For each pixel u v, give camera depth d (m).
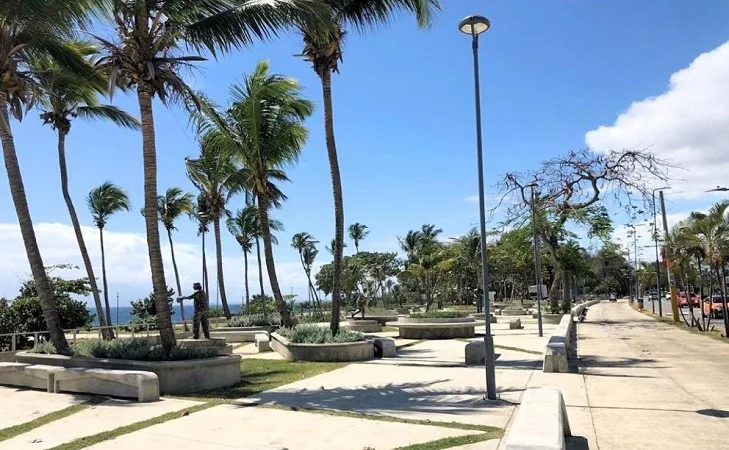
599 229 34.97
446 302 66.69
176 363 10.71
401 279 66.44
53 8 12.25
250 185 22.38
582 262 37.16
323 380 12.06
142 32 12.11
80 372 10.51
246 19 11.98
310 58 18.02
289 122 20.80
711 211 22.86
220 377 11.30
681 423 7.89
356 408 8.96
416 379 11.94
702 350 17.58
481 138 10.11
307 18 11.83
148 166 12.31
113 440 7.17
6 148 13.30
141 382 9.69
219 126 16.23
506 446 4.41
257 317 28.02
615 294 107.19
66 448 6.89
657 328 27.83
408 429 7.51
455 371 13.12
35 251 13.34
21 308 22.73
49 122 22.92
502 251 46.22
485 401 9.37
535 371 12.81
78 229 24.42
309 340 16.52
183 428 7.71
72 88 19.47
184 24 12.42
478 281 52.91
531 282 63.94
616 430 7.51
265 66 20.20
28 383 11.55
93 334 29.61
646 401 9.41
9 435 7.68
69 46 15.45
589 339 21.98
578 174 31.59
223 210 34.72
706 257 22.92
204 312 19.23
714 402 9.31
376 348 16.75
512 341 20.86
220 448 6.70
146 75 12.15
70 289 25.89
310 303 54.44
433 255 49.19
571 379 11.62
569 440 6.98
